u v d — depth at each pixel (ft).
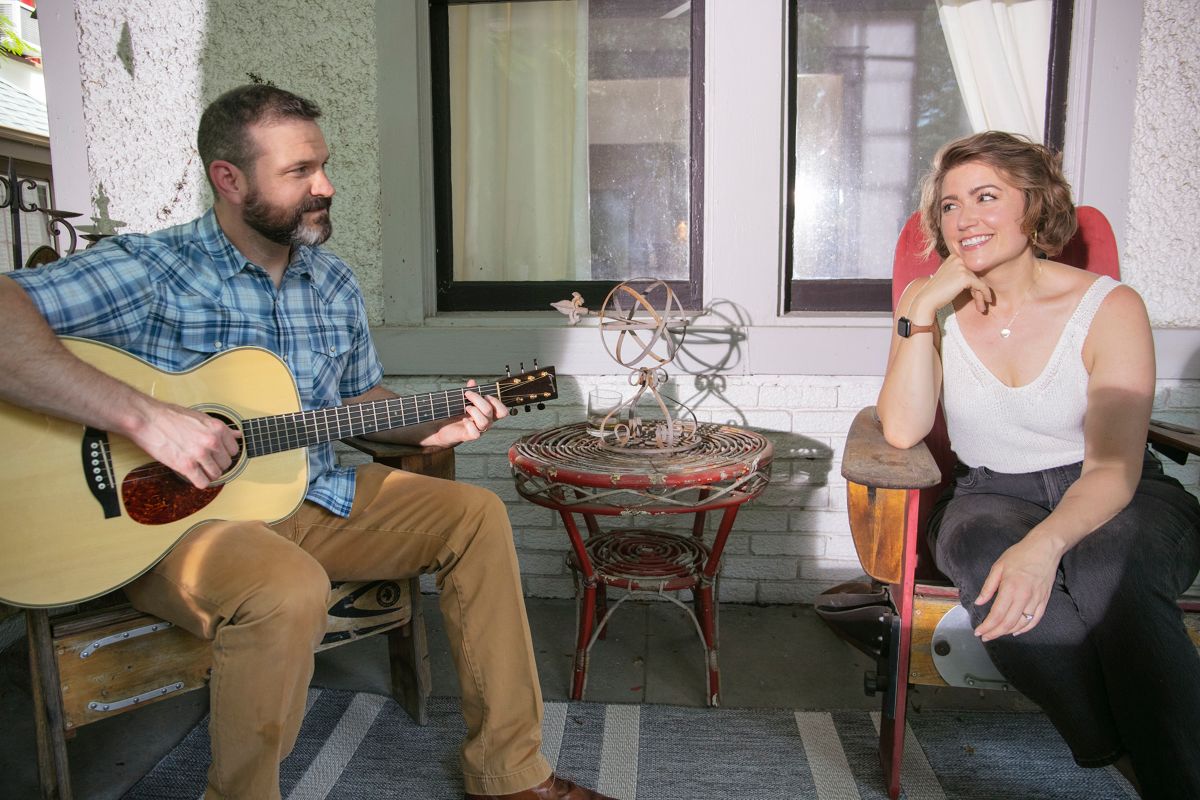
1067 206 5.60
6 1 18.38
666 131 8.75
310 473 6.06
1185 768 4.54
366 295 8.90
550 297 8.99
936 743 6.45
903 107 8.49
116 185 9.02
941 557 5.60
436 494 5.91
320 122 8.64
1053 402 5.55
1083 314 5.45
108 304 5.20
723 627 8.39
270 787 4.85
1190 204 7.91
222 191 5.47
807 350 8.35
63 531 4.87
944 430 6.68
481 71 8.82
